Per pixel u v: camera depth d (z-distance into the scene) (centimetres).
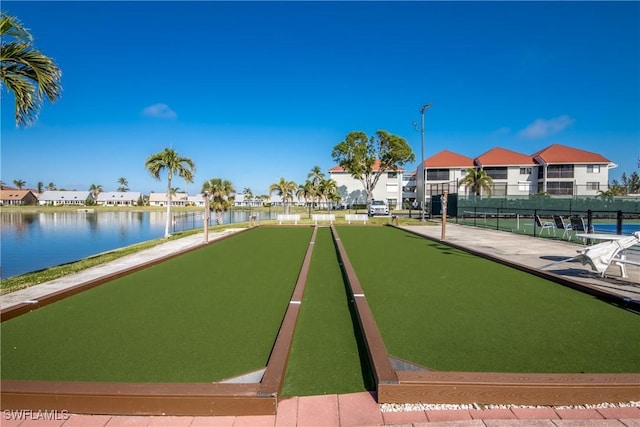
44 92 644
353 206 5453
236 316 415
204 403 225
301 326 382
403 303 461
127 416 226
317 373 277
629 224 2062
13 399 231
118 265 792
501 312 421
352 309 443
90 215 5550
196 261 806
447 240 1201
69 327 379
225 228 1880
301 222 2331
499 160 4603
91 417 225
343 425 214
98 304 465
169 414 226
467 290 527
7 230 2875
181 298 494
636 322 385
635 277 603
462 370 275
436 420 218
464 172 4638
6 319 404
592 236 709
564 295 497
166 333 360
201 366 287
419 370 276
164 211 6950
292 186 4859
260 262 791
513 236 1346
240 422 218
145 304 464
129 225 3472
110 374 274
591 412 225
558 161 4325
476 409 229
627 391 233
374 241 1209
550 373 262
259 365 288
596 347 318
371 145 4119
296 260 818
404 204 5266
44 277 657
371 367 278
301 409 230
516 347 318
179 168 1712
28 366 289
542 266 712
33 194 9681
